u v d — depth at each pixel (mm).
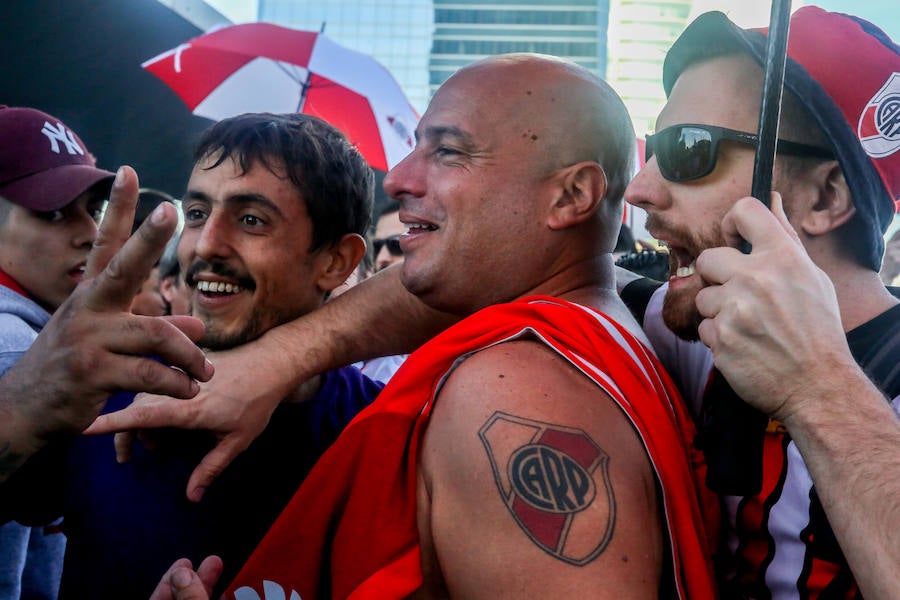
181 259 1689
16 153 2338
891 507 892
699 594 1102
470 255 1389
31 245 2338
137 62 4137
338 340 1654
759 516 1246
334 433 1730
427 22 51219
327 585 1300
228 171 1623
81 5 3895
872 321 1292
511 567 998
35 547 2273
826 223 1310
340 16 51281
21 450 1105
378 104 4566
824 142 1296
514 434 1051
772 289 1028
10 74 3793
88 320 1068
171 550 1535
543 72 1413
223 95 4238
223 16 4742
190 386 1107
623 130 1474
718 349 1082
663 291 1659
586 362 1154
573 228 1418
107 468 1579
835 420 985
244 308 1649
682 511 1118
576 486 1017
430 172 1407
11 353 1978
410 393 1232
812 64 1287
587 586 965
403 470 1207
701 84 1356
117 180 1070
